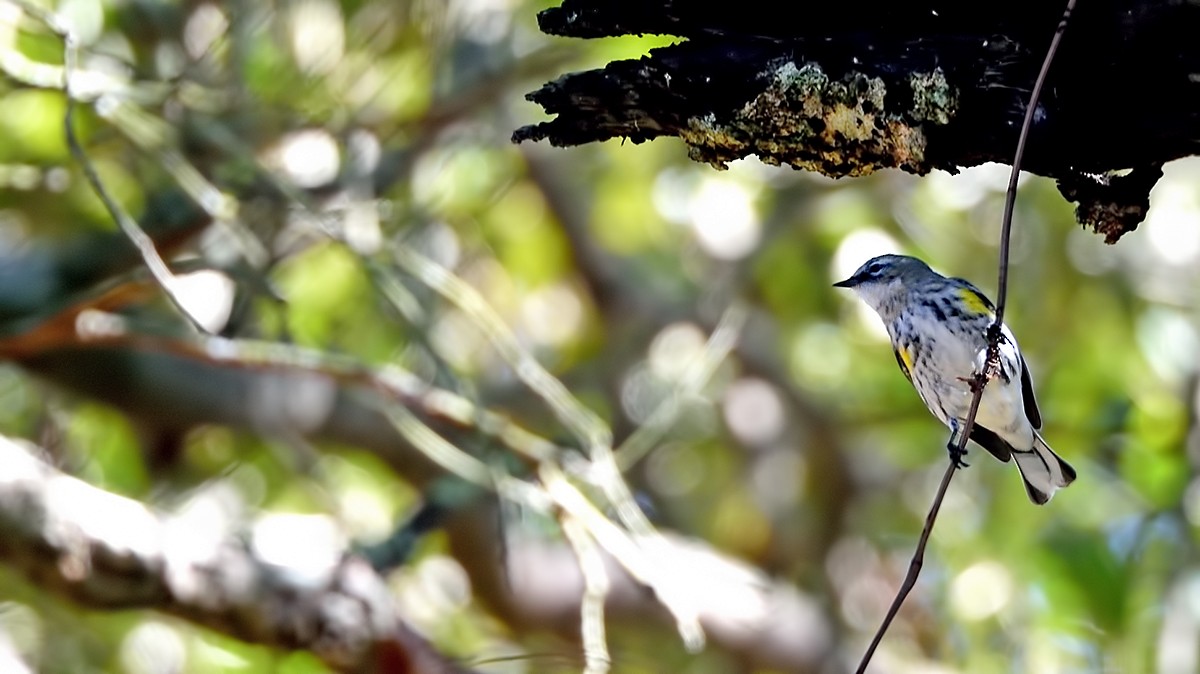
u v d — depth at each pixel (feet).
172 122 32.09
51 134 35.65
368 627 30.17
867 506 49.37
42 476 28.35
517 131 18.45
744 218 47.73
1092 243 46.57
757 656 43.42
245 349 30.48
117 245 33.35
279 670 36.17
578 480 35.55
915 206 47.32
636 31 17.76
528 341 46.65
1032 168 17.49
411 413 36.14
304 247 36.22
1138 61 16.52
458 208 40.24
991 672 44.86
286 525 34.63
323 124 36.11
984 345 28.63
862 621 47.73
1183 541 43.62
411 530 33.37
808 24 17.35
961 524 47.24
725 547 48.70
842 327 49.01
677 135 18.24
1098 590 45.42
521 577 40.19
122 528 28.50
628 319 48.52
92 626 36.78
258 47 37.24
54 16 27.84
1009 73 16.90
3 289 32.37
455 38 38.19
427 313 38.04
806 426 49.16
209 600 28.99
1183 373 46.34
